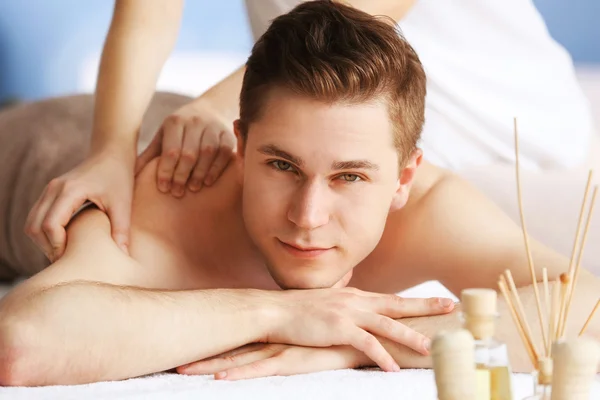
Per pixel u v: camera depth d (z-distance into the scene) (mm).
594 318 1506
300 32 1519
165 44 1903
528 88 2559
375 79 1478
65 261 1547
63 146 2453
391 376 1361
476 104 2508
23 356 1305
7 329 1314
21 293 1451
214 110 1874
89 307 1346
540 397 1075
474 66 2504
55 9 5605
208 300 1443
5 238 2531
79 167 1731
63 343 1320
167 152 1760
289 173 1503
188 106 1854
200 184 1755
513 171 2555
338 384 1301
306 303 1483
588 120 2695
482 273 1821
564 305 1220
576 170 2578
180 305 1413
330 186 1500
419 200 1860
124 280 1587
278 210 1506
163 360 1380
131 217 1706
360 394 1266
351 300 1496
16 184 2480
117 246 1630
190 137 1783
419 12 2451
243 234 1756
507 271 1252
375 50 1501
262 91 1506
